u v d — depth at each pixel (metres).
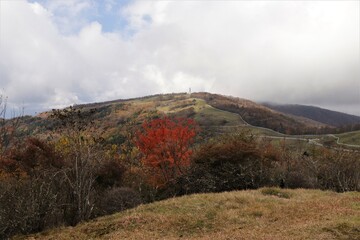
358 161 28.98
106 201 20.64
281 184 26.20
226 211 16.42
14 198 17.34
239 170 26.30
